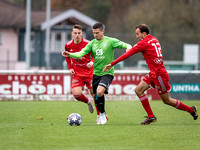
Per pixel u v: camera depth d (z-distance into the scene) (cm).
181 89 5712
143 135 2573
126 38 11631
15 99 5575
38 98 5584
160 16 16050
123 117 3706
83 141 2381
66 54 3084
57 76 5597
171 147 2217
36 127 2939
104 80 3072
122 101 5512
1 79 5556
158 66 2994
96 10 17600
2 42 12675
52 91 5597
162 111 4216
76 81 3394
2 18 13100
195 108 3164
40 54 10431
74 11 12475
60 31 12794
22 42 12825
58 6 18050
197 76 5728
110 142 2350
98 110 3234
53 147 2208
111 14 18788
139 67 10425
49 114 3931
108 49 3103
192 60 11912
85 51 3134
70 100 5597
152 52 2978
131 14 16962
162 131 2727
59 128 2877
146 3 16788
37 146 2236
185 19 16025
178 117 3706
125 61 10919
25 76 5575
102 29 3092
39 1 19875
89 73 3403
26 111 4191
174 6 16238
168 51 12019
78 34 3341
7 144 2292
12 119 3547
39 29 12312
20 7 14788
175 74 5816
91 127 2925
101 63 3120
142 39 3016
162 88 3019
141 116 3784
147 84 3053
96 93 3188
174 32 15825
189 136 2541
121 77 5641
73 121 3031
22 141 2383
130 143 2323
